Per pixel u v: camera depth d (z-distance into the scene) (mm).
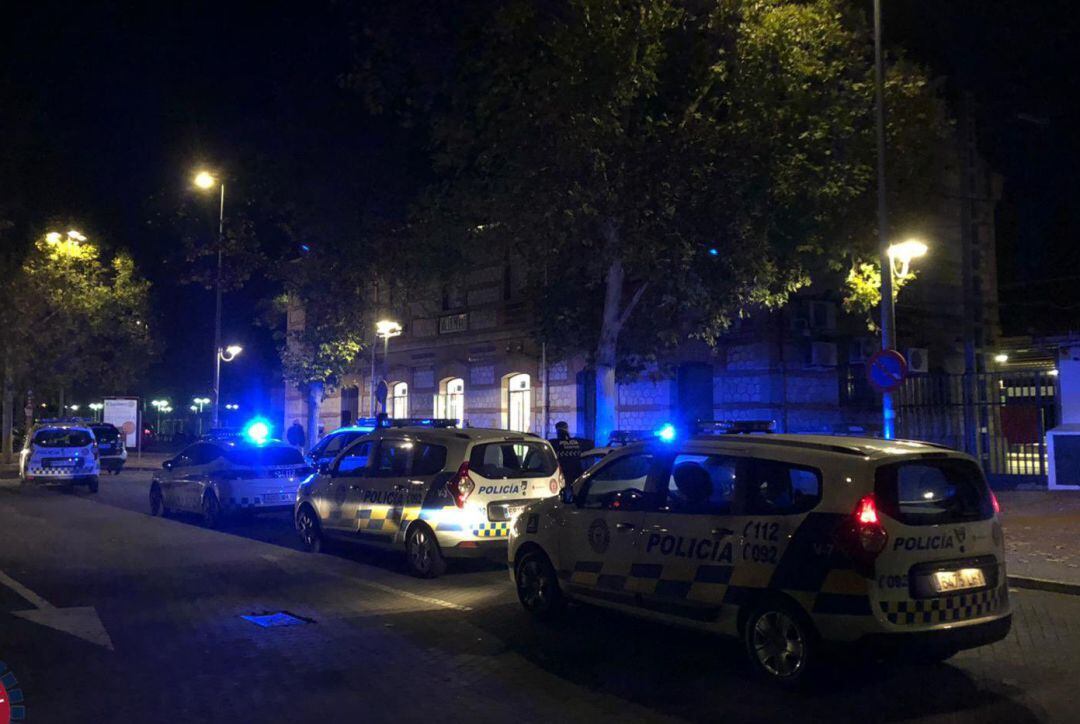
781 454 6902
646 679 6906
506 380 27906
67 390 47031
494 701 6375
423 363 31188
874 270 18047
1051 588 10242
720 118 15484
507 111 14227
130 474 33562
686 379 23438
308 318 27234
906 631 6234
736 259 14578
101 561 12586
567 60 13586
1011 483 18984
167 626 8609
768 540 6723
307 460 18344
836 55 15758
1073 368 18375
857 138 15719
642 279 16516
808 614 6414
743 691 6590
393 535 11625
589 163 14039
